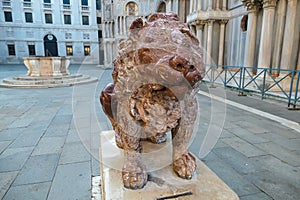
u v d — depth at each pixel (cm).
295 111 442
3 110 467
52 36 2781
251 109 458
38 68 932
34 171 218
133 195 121
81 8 2816
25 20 2622
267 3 651
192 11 1027
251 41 762
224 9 940
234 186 193
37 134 320
